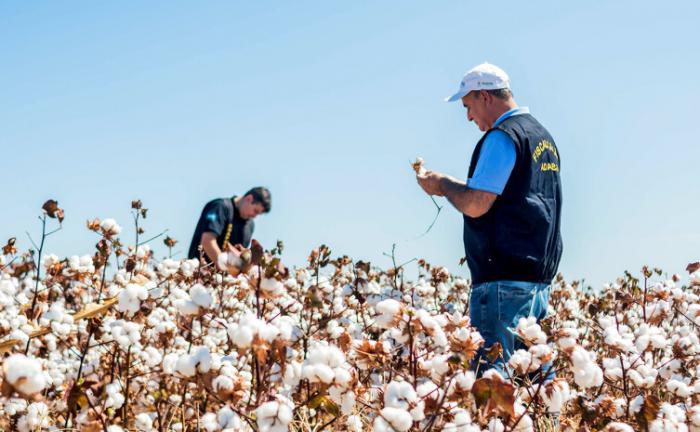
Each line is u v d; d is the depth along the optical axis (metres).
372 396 2.52
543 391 2.48
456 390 2.21
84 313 3.20
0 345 3.08
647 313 4.09
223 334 3.94
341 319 3.62
